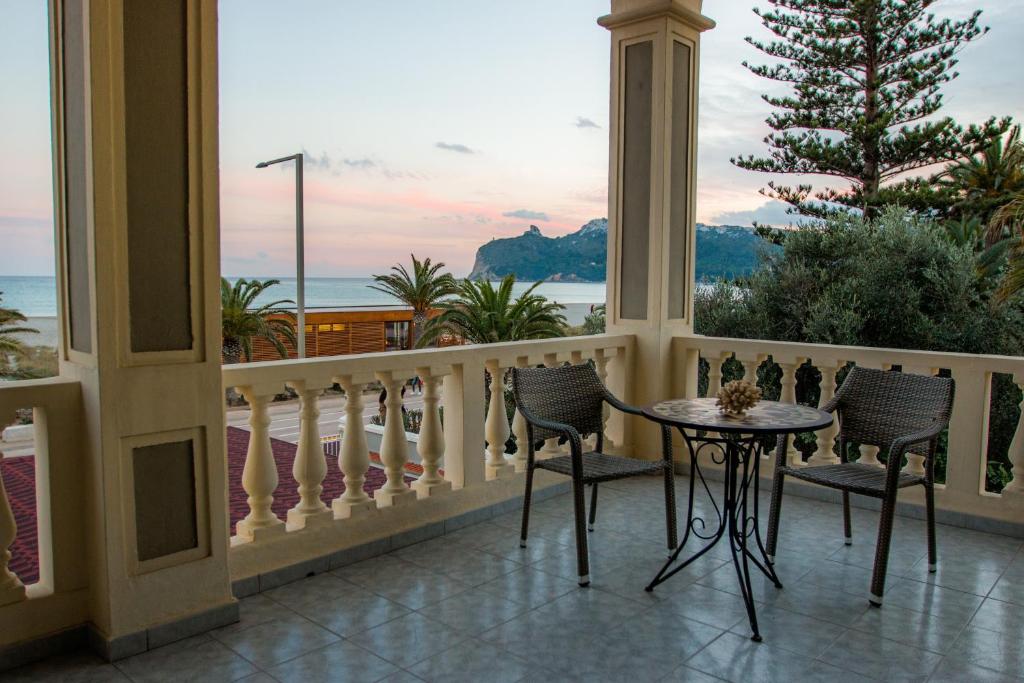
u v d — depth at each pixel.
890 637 2.65
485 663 2.44
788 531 3.90
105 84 2.34
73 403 2.51
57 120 2.56
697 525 3.98
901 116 15.05
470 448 3.96
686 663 2.44
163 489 2.59
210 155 2.61
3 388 2.36
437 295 20.28
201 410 2.66
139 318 2.49
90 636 2.55
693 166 5.16
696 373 5.15
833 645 2.58
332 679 2.33
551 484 4.50
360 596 3.00
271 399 3.09
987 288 10.73
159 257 2.53
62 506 2.52
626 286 5.14
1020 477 3.84
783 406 3.32
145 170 2.47
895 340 10.84
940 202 14.27
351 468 3.42
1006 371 3.79
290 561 3.15
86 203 2.40
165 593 2.59
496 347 4.07
